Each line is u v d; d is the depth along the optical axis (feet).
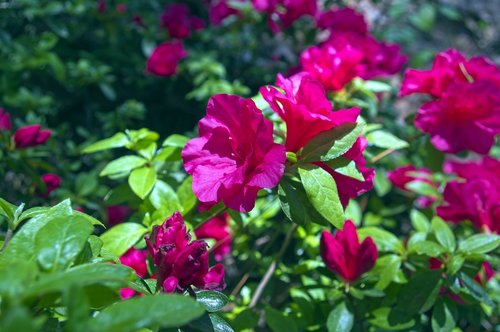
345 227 0.99
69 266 0.60
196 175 0.84
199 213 1.10
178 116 2.36
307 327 1.13
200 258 0.75
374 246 1.00
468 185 1.19
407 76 1.22
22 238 0.65
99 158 1.94
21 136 1.40
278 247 1.74
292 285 1.42
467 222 1.37
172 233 0.78
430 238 1.12
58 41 2.28
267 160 0.78
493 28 3.15
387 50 1.52
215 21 2.25
